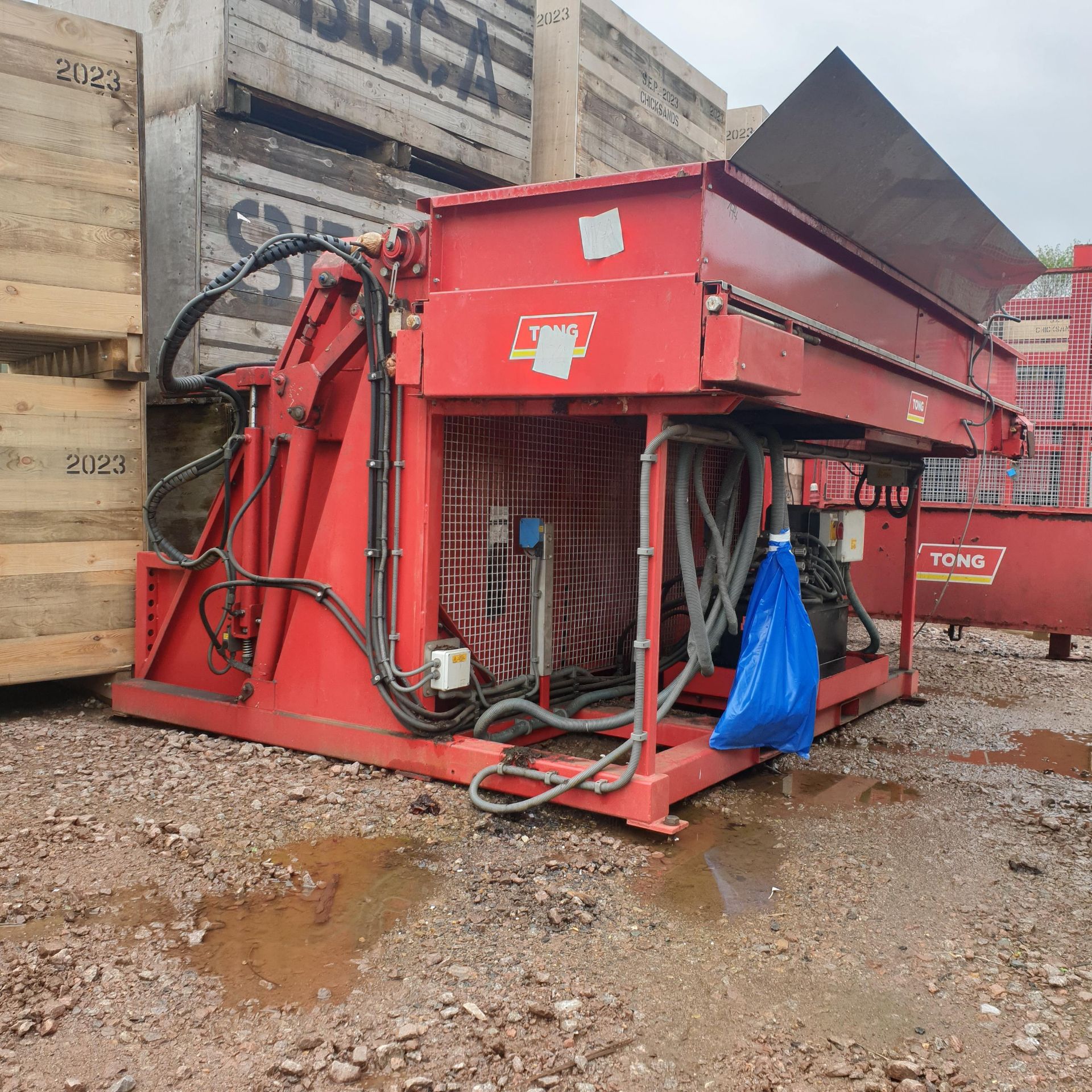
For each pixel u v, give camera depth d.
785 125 2.67
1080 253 7.79
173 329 3.66
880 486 5.37
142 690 4.32
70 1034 1.93
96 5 5.01
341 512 3.62
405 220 5.17
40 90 4.04
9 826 2.99
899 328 4.05
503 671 3.87
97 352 4.50
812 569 4.59
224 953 2.27
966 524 6.57
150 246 4.62
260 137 4.53
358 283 3.68
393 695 3.49
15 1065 1.83
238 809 3.21
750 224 2.96
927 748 4.43
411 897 2.60
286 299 4.77
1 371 5.39
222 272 4.29
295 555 3.82
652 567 3.02
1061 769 4.11
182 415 4.79
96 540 4.46
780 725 3.53
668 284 2.76
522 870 2.79
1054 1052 1.95
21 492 4.23
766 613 3.54
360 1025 1.98
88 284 4.22
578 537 4.27
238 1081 1.80
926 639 7.88
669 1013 2.06
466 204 3.17
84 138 4.18
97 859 2.78
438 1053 1.89
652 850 2.98
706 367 2.69
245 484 4.07
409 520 3.45
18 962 2.19
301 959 2.25
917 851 3.06
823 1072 1.87
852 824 3.31
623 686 4.27
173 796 3.32
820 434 4.61
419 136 5.08
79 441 4.39
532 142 5.80
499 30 5.50
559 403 3.13
